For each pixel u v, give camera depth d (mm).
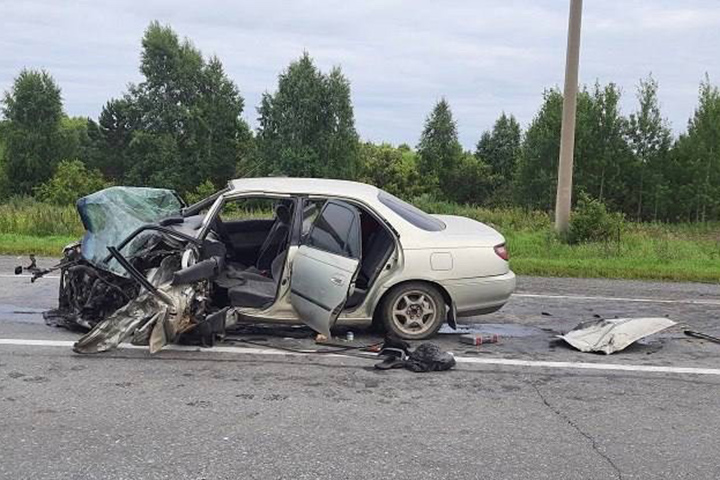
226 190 7262
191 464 4164
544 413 5238
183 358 6398
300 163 61906
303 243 6922
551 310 9203
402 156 70625
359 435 4688
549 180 42031
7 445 4391
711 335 8000
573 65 16969
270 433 4680
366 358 6590
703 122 36969
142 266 6750
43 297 8820
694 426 5055
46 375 5805
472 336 7328
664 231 20688
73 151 71500
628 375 6305
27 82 68125
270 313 6910
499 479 4070
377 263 7312
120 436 4566
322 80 63656
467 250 7266
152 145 68938
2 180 68250
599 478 4133
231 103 71438
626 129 39031
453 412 5199
